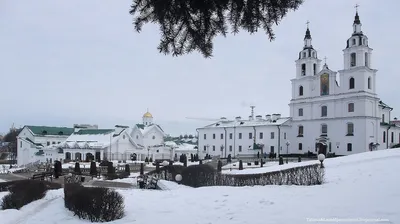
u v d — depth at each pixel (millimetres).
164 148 86375
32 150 85750
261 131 81188
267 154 78125
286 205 10680
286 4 6305
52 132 92938
